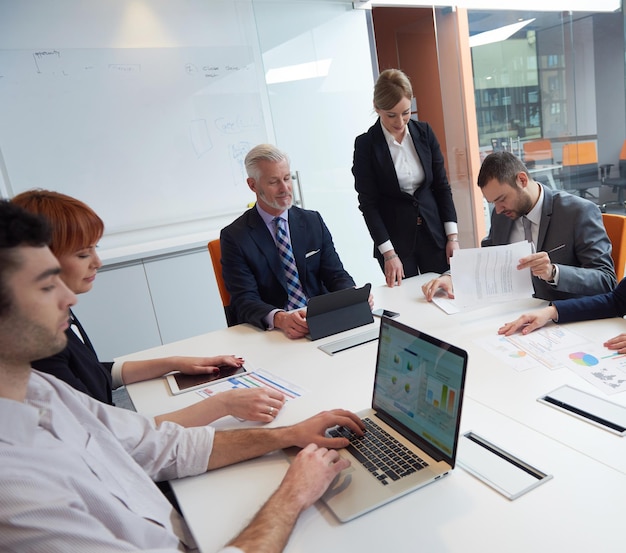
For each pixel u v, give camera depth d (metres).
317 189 3.91
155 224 3.45
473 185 4.52
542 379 1.18
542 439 0.95
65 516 0.62
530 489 0.82
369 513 0.82
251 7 3.54
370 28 3.99
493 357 1.33
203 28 3.42
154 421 1.14
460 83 4.33
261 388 1.24
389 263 2.28
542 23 4.40
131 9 3.18
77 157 3.16
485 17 4.31
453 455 0.87
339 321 1.70
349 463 0.92
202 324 3.41
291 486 0.84
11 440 0.69
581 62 4.50
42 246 0.69
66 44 3.03
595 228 1.72
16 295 0.66
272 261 2.05
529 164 4.62
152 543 0.79
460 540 0.73
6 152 2.98
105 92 3.18
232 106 3.58
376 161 2.53
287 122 3.74
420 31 4.93
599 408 1.03
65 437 0.80
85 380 1.30
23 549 0.60
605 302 1.46
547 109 4.55
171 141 3.42
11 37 2.90
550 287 1.80
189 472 1.01
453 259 1.64
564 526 0.73
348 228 4.09
